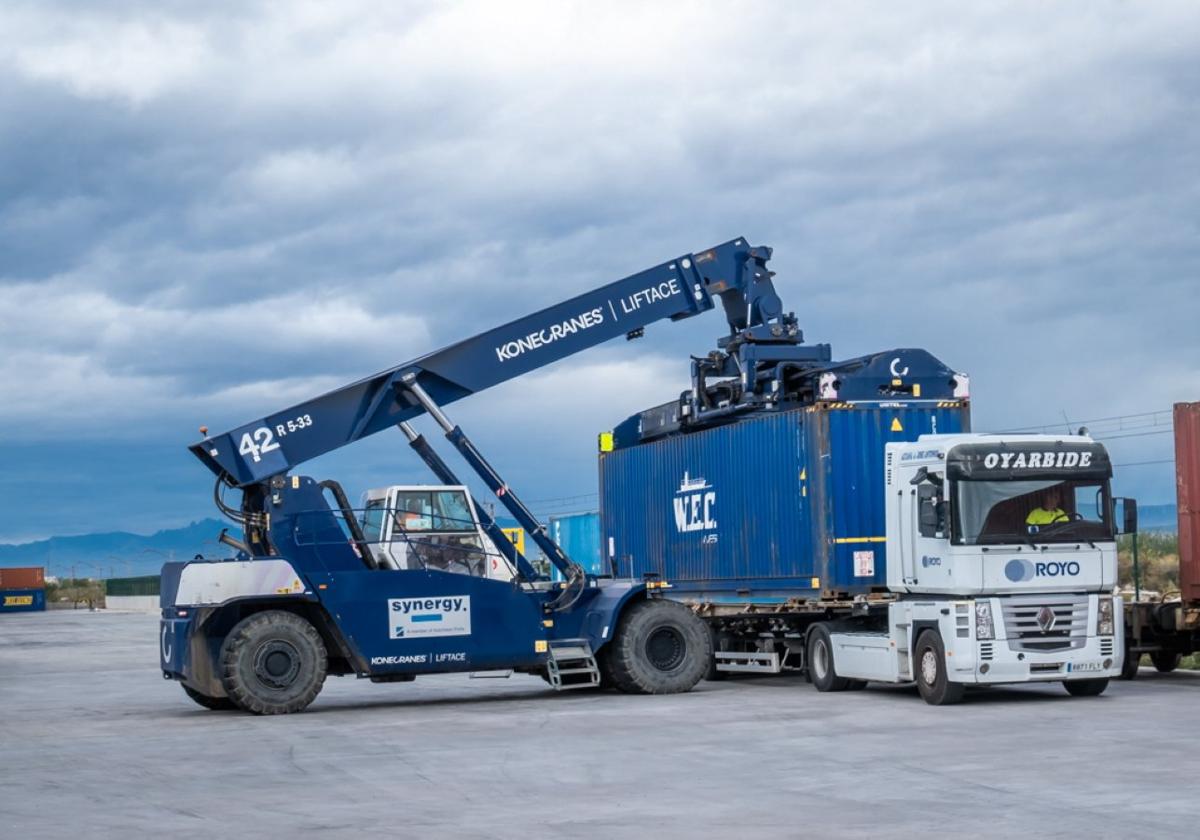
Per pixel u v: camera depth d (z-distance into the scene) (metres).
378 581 19.34
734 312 23.44
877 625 20.44
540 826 9.75
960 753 12.80
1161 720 15.05
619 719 16.77
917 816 9.72
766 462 21.52
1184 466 19.50
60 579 139.12
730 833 9.28
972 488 17.41
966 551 17.27
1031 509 17.53
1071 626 17.52
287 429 20.02
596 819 9.96
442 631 19.59
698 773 12.08
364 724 17.09
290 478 19.56
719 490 22.98
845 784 11.22
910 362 20.84
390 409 20.84
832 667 20.03
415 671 19.52
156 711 20.20
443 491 20.23
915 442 18.59
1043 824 9.29
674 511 24.55
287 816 10.55
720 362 23.67
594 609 20.48
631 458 26.36
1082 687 18.14
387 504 20.00
